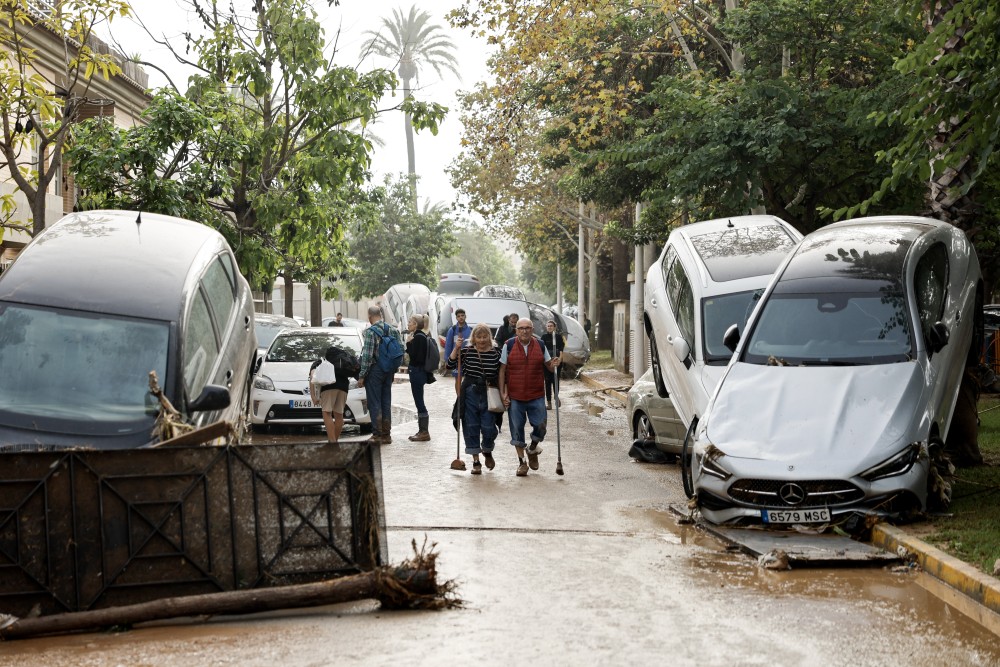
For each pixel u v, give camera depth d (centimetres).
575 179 2645
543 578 768
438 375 3444
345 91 1923
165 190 1709
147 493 675
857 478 891
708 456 946
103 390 816
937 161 1039
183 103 1745
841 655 577
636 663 552
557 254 5447
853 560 810
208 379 913
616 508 1094
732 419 976
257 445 697
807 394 978
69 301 884
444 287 5166
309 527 702
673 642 595
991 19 1002
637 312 2877
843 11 1744
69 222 1026
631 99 2472
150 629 644
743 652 577
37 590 652
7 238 2239
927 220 1202
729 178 1673
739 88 1720
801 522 898
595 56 2350
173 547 677
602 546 892
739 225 1423
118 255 956
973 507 959
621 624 635
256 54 1919
